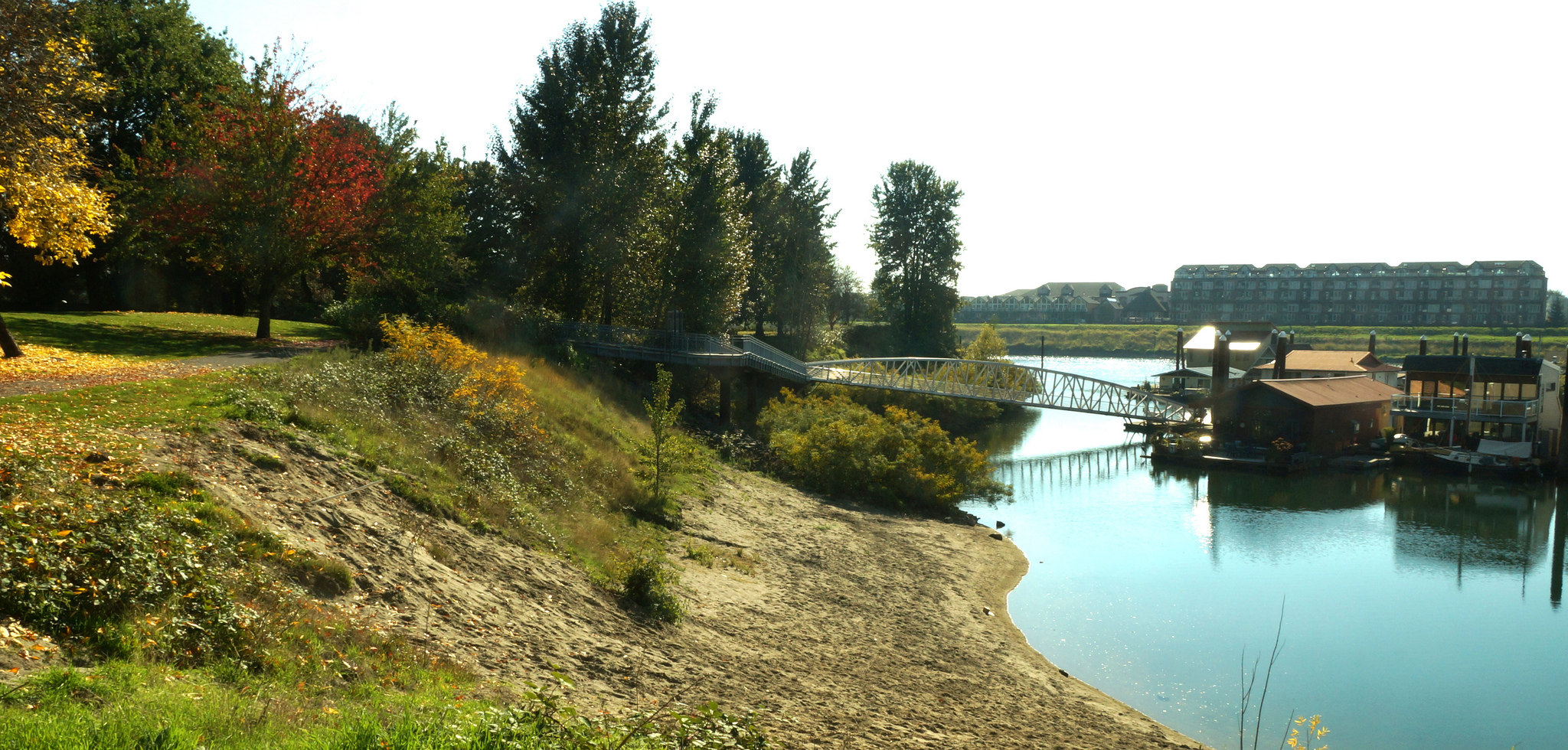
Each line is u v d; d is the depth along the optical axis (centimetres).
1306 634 2141
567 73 4497
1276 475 4603
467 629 1091
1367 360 7856
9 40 1617
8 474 876
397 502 1419
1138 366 13725
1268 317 18012
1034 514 3562
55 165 1741
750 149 7256
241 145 3025
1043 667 1778
